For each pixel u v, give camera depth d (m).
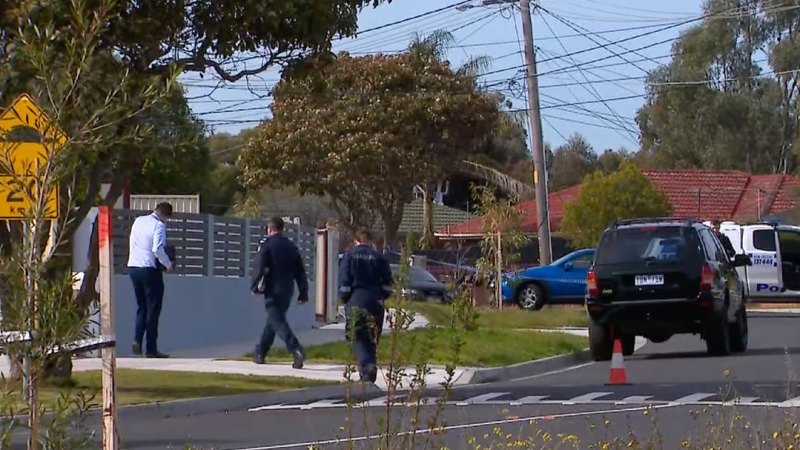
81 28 7.98
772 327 35.94
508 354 24.97
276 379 20.28
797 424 13.64
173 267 23.73
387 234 54.44
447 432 14.65
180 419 17.00
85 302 17.55
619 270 25.70
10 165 7.75
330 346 24.81
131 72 15.61
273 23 16.64
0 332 7.52
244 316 29.19
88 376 19.39
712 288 25.25
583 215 52.66
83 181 14.66
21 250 7.63
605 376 22.89
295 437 15.25
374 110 53.56
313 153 53.47
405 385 17.36
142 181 53.97
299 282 22.42
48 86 7.83
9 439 7.99
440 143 54.72
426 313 29.70
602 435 14.29
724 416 14.21
